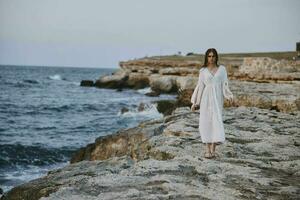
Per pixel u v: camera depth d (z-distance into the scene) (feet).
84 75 628.69
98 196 19.42
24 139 85.61
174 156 29.22
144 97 184.55
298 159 28.89
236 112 53.31
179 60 247.50
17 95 214.28
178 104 80.38
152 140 36.29
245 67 108.68
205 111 27.99
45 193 23.71
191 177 23.13
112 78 246.27
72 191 20.61
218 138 27.48
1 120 117.39
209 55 28.09
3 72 561.43
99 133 95.96
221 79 28.07
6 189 48.80
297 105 59.93
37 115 134.62
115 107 157.69
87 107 158.30
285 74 92.22
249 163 27.30
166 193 19.93
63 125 109.70
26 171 58.95
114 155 44.34
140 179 22.56
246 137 36.50
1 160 64.18
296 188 21.65
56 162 65.41
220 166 25.58
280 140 35.27
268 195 20.38
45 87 280.92
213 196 19.48
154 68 229.04
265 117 49.19
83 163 33.06
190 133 37.22
